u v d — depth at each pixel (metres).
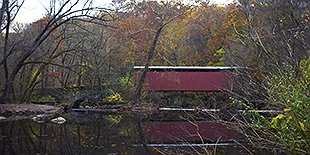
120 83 23.00
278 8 16.47
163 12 24.64
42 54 21.94
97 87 22.83
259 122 5.40
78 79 25.20
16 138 11.41
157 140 11.12
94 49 23.80
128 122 16.28
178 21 32.62
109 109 21.78
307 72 4.87
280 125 5.09
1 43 20.50
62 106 21.86
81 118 17.55
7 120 16.28
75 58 25.33
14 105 19.14
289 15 15.98
